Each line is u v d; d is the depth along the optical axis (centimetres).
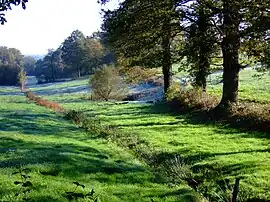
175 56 2572
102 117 3180
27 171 1134
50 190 1000
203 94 3148
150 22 2530
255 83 4222
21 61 19038
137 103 4366
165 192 1135
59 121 2723
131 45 2714
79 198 962
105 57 11294
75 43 13288
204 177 1384
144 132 2350
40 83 12900
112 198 1016
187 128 2405
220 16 2278
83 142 1886
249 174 1359
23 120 2656
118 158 1552
